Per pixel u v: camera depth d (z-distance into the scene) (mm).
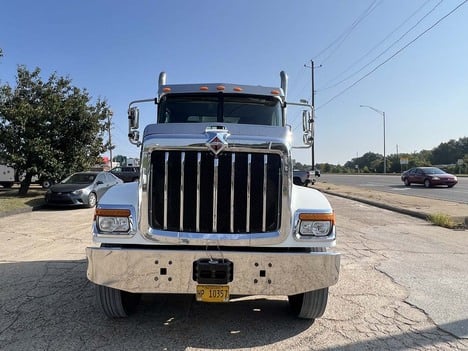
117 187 4316
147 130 3900
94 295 4949
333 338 3846
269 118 5895
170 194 3756
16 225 10891
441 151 120500
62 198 14898
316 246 3799
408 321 4254
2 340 3721
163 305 4703
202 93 5867
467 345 3707
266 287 3680
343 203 17516
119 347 3611
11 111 17703
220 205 3758
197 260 3645
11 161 17953
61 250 7555
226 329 4043
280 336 3885
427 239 8984
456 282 5656
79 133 19531
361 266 6520
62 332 3908
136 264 3654
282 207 3771
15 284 5383
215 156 3742
